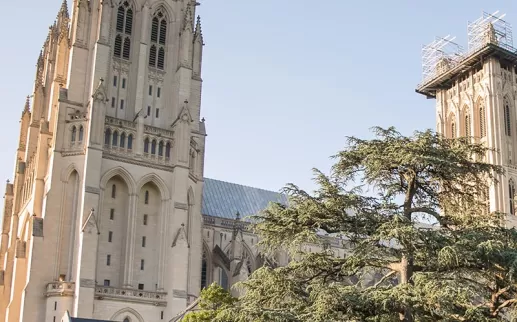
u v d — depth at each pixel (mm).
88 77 121625
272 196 164875
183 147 122062
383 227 42531
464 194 48250
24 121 146875
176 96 126812
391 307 40625
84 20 125125
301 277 45344
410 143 45625
